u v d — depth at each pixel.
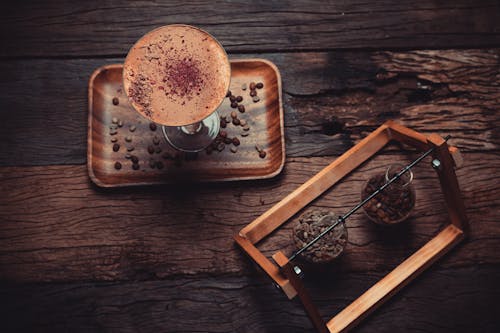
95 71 0.87
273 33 0.91
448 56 0.91
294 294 0.73
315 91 0.90
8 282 0.85
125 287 0.85
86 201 0.86
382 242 0.86
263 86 0.89
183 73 0.81
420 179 0.88
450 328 0.85
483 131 0.90
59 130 0.88
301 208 0.85
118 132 0.88
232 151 0.87
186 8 0.92
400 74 0.91
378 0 0.92
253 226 0.83
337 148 0.89
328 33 0.92
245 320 0.85
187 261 0.85
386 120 0.90
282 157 0.86
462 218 0.84
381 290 0.83
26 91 0.89
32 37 0.90
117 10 0.91
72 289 0.85
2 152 0.87
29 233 0.86
